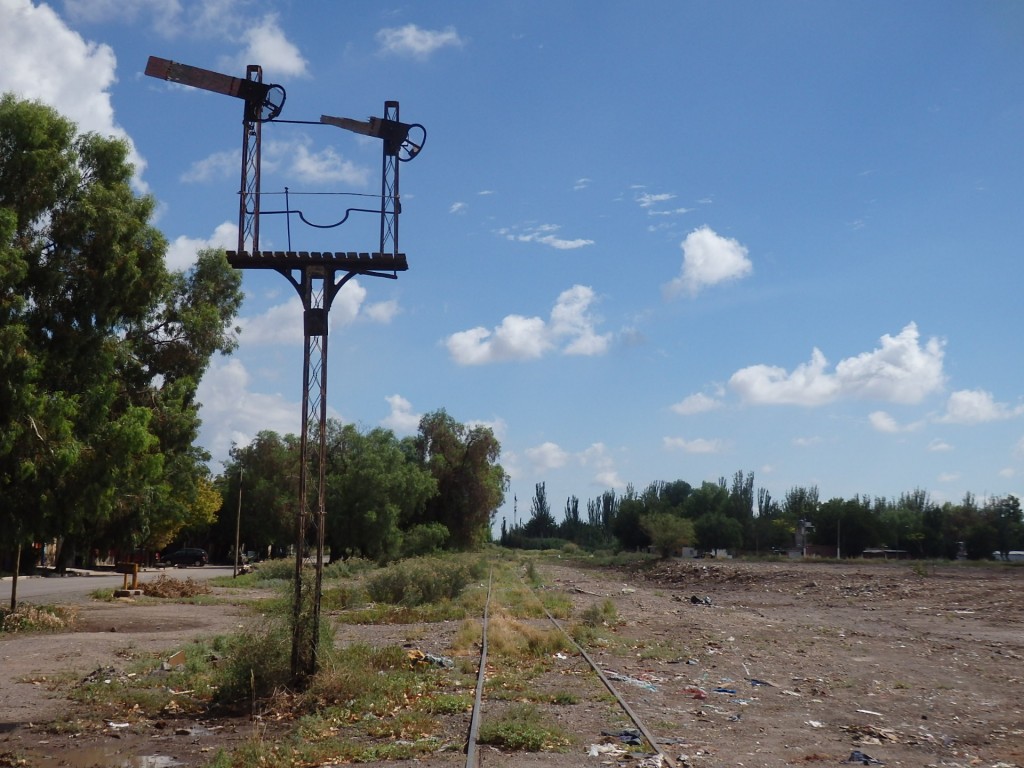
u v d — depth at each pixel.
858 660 19.20
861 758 9.96
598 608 30.27
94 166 27.34
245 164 13.63
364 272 13.65
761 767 9.48
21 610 24.72
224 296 43.16
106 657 18.17
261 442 83.62
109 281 26.02
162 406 37.00
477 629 21.83
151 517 38.34
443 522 89.25
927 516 112.94
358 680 13.04
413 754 9.85
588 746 10.30
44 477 24.14
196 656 17.06
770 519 135.50
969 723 12.30
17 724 11.66
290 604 13.40
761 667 17.72
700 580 56.78
